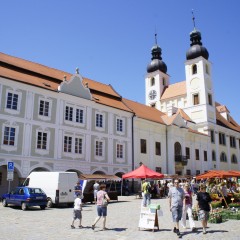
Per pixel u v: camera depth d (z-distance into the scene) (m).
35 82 31.84
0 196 29.41
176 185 11.88
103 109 38.34
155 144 46.34
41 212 19.53
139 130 43.62
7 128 28.50
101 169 36.41
